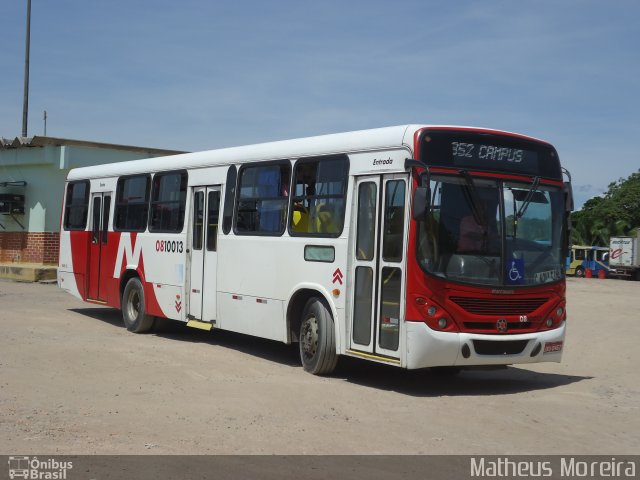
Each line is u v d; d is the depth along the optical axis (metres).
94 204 17.20
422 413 8.92
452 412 9.04
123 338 14.29
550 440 7.96
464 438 7.89
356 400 9.47
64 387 9.72
